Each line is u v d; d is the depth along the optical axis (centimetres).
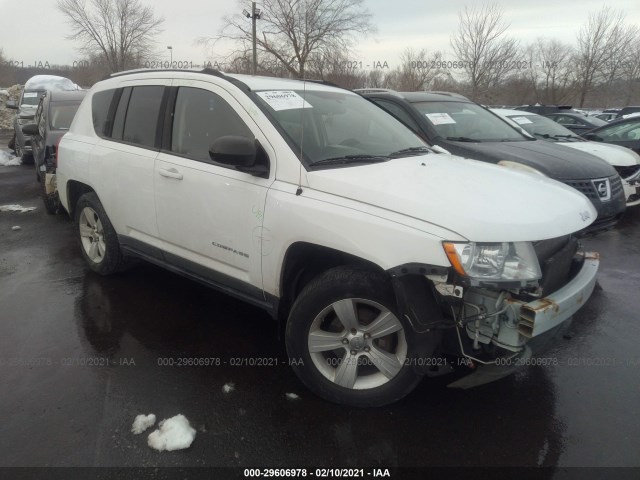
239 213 321
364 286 274
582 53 3819
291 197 295
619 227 704
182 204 359
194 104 369
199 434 272
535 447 265
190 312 418
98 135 453
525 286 246
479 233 244
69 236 633
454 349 272
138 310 420
